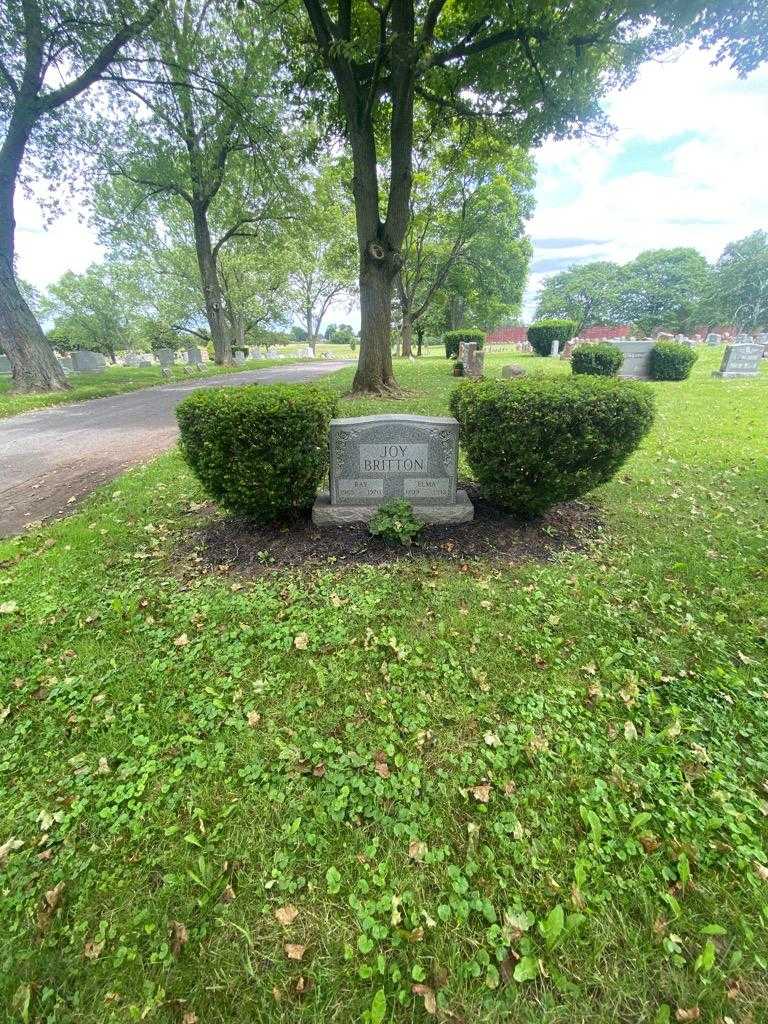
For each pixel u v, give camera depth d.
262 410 3.64
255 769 2.12
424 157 16.44
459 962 1.48
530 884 1.69
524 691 2.55
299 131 17.23
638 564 3.79
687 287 59.69
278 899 1.66
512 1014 1.37
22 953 1.52
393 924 1.58
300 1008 1.39
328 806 1.96
